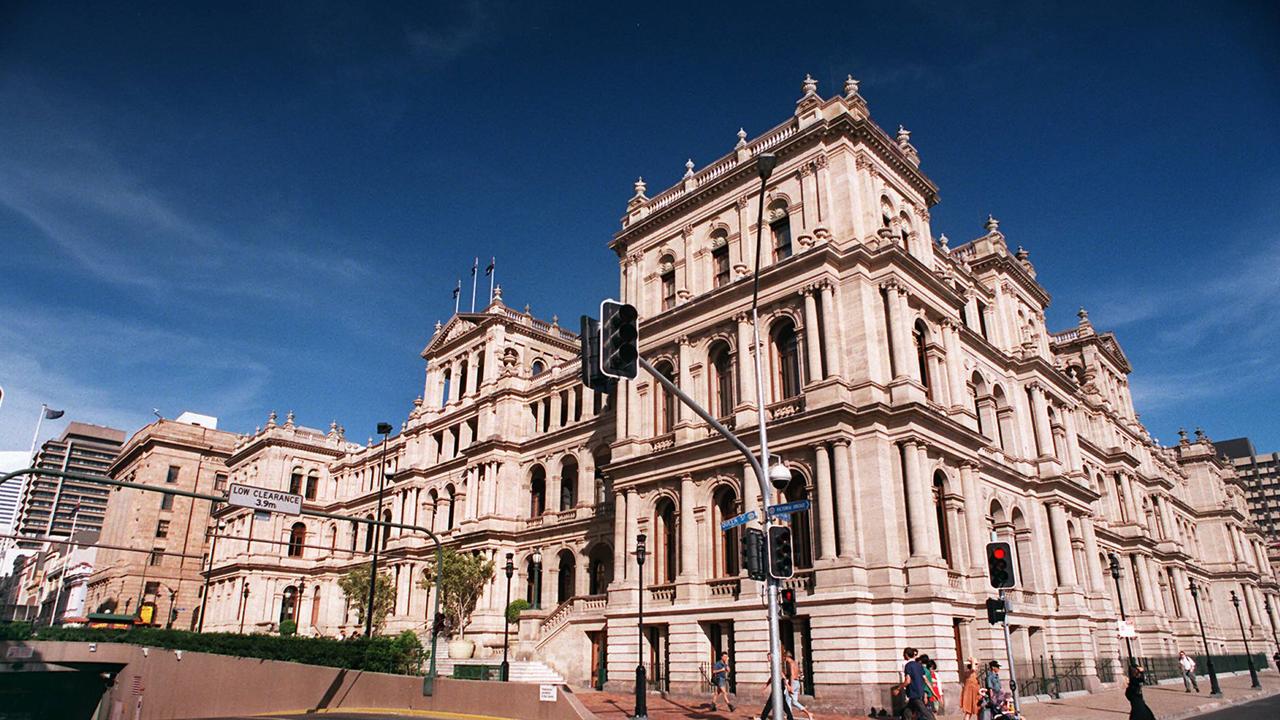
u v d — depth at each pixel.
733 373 43.16
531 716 32.06
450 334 78.19
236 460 102.56
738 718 31.03
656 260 50.88
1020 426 56.12
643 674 31.19
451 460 71.31
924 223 48.38
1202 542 93.44
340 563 85.44
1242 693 47.16
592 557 57.62
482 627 60.78
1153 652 64.69
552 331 76.62
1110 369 80.81
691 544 41.38
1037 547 51.94
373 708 39.91
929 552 35.66
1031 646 48.12
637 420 47.16
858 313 39.50
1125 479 71.00
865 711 32.84
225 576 92.81
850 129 43.19
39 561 170.38
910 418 37.47
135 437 119.62
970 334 51.28
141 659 55.53
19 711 66.69
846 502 36.19
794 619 36.84
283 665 44.78
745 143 48.00
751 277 42.78
